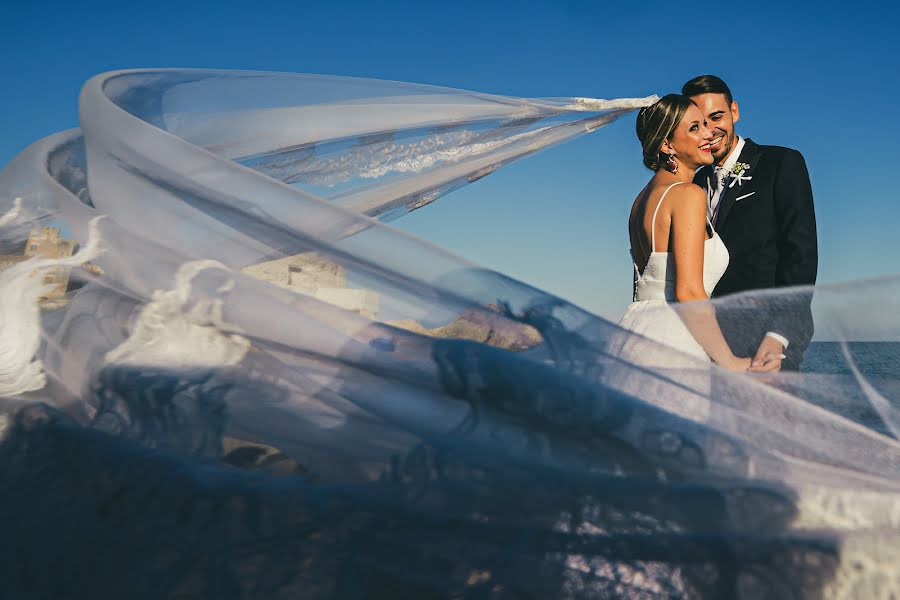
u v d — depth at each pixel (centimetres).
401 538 134
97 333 177
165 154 201
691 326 232
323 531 135
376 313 178
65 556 134
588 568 130
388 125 308
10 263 188
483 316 176
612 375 166
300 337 165
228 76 295
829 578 131
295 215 189
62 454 152
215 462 154
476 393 156
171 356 170
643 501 141
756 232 356
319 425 157
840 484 145
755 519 139
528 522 138
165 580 128
